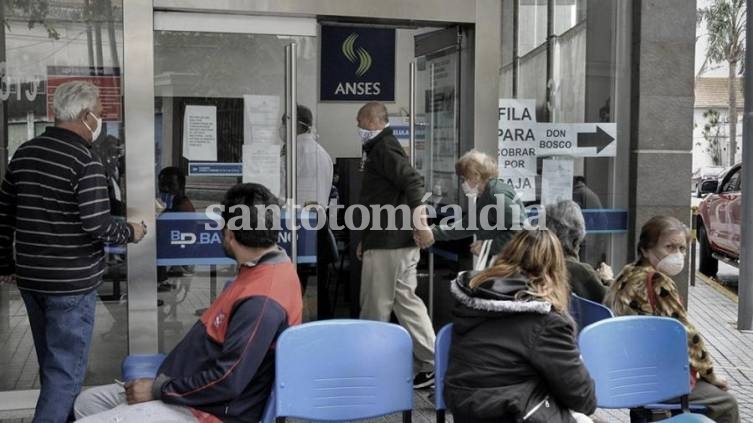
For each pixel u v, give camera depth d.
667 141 6.36
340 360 3.35
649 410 3.97
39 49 5.10
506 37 6.06
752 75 7.97
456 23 5.89
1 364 5.13
